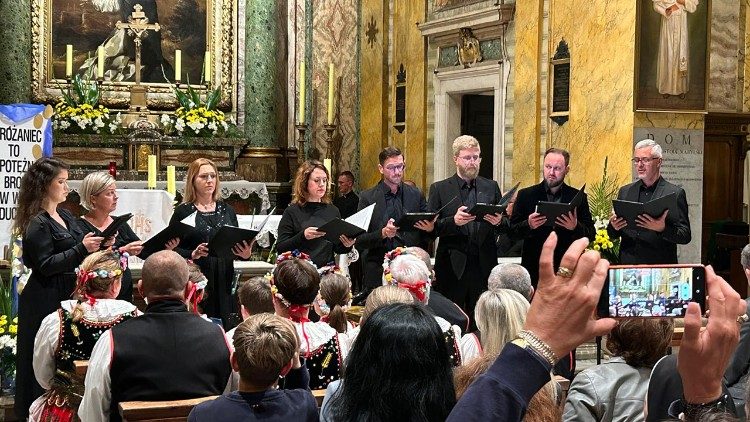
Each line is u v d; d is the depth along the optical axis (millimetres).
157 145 12820
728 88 11258
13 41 12797
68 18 13164
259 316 3041
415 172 12961
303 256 4926
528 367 1361
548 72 10352
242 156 13617
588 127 9711
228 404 2936
